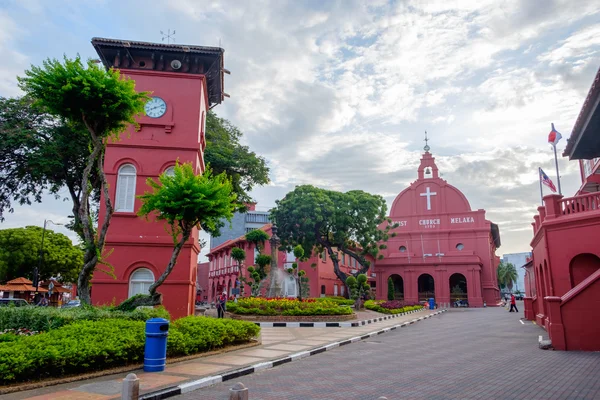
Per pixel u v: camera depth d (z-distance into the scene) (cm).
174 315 1612
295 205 3650
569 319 1252
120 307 1284
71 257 4181
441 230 5119
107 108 1227
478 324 2269
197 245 1823
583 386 771
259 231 3722
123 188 1695
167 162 1730
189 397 718
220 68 1903
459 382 815
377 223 3847
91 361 822
